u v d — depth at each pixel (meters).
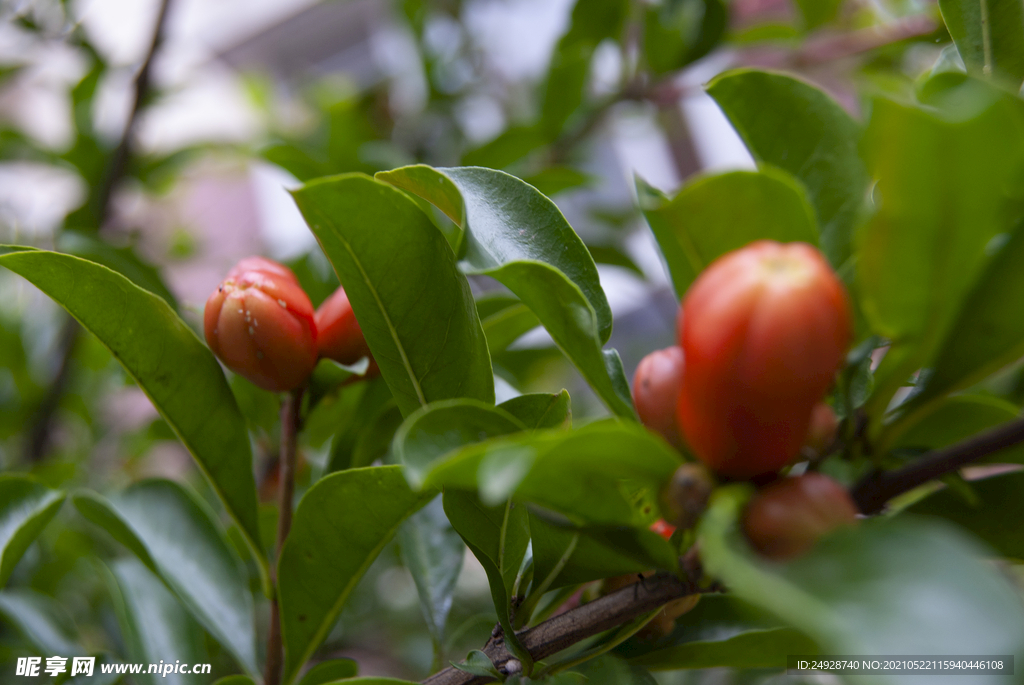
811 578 0.20
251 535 0.30
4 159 0.66
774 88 0.26
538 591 0.26
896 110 0.21
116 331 0.28
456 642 0.33
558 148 0.67
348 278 0.25
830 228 0.26
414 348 0.26
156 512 0.34
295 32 1.45
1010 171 0.21
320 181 0.24
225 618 0.33
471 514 0.26
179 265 0.79
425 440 0.23
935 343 0.23
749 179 0.24
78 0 0.64
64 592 0.57
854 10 0.71
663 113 0.94
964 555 0.20
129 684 0.35
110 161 0.65
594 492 0.22
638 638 0.27
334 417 0.35
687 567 0.23
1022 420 0.23
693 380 0.21
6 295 0.63
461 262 0.23
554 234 0.25
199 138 0.68
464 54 0.88
